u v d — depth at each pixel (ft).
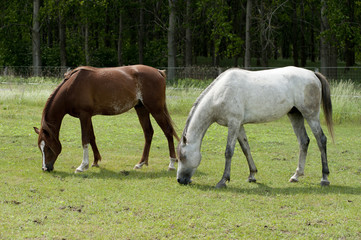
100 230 15.38
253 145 33.04
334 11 70.74
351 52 105.09
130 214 16.94
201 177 23.43
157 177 23.27
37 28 100.42
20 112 46.85
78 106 23.91
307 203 18.85
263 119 21.76
